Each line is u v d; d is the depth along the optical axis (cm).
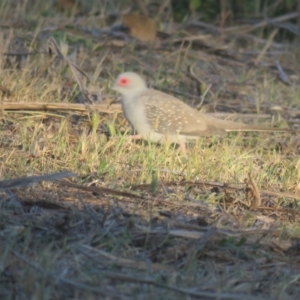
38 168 1029
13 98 1300
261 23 2011
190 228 879
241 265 830
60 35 1634
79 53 1609
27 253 789
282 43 2020
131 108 1166
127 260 796
